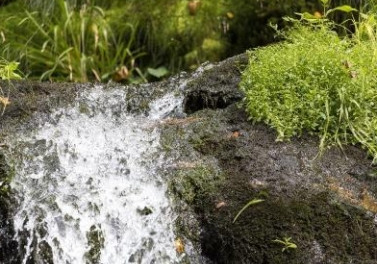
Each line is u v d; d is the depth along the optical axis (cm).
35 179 193
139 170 199
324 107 206
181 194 191
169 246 187
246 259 181
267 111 207
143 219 190
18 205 187
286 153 198
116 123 224
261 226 183
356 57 216
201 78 240
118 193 194
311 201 185
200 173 194
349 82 208
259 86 213
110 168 201
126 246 188
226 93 232
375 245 181
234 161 197
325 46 220
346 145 204
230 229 184
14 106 225
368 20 235
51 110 228
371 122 206
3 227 185
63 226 187
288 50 221
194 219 188
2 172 191
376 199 189
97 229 189
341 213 184
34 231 184
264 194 187
